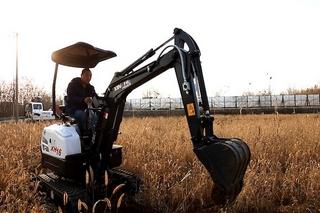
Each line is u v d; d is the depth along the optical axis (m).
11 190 6.16
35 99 47.38
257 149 8.51
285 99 57.09
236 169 4.18
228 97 59.59
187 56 4.73
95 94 6.80
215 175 4.33
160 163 7.44
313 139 9.38
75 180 6.43
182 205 5.84
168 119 21.98
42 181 6.67
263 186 6.09
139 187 6.40
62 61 6.65
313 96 56.44
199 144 4.54
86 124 6.49
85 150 6.35
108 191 6.21
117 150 6.55
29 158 8.88
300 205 5.89
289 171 6.86
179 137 10.61
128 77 5.63
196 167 7.32
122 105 6.12
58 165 6.36
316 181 6.10
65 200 5.03
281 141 9.38
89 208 5.77
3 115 62.28
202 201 5.98
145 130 12.76
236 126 13.45
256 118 21.48
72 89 6.76
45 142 6.98
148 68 5.23
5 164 7.25
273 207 5.89
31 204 5.62
